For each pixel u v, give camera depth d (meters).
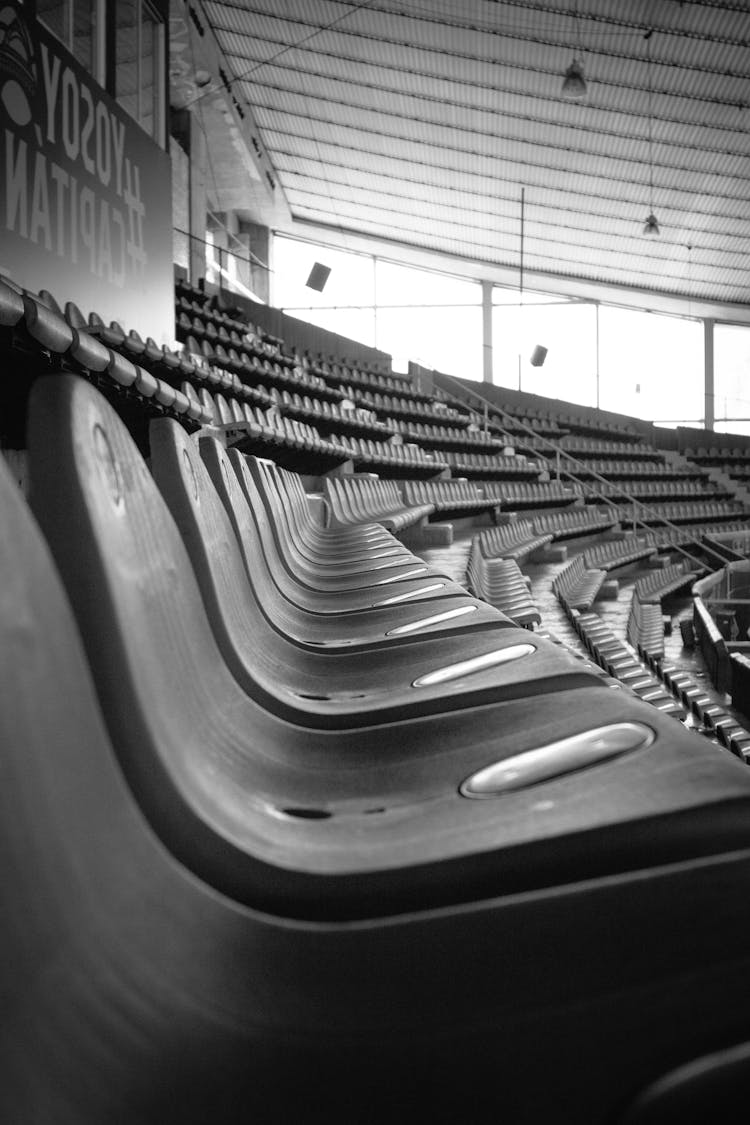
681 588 13.66
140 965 0.44
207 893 0.55
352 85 14.65
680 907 0.53
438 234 18.61
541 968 0.51
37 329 2.62
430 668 1.45
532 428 16.59
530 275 19.17
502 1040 0.46
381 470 10.48
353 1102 0.43
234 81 14.72
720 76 13.40
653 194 16.36
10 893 0.34
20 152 4.74
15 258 4.70
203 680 0.90
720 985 0.47
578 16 12.46
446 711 1.10
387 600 2.21
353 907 0.65
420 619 1.90
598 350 19.64
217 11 13.00
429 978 0.51
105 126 5.87
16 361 2.88
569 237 17.91
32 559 0.41
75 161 5.41
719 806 0.65
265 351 11.87
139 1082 0.40
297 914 0.64
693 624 9.73
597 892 0.55
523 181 16.48
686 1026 0.45
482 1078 0.44
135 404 3.84
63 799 0.41
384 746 1.01
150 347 5.07
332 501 6.10
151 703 0.66
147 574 0.75
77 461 0.60
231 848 0.65
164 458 1.12
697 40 12.70
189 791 0.68
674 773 0.73
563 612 6.49
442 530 8.39
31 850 0.36
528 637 1.54
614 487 13.80
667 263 18.28
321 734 1.05
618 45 13.00
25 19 4.80
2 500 0.40
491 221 17.83
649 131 14.83
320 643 1.68
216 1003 0.47
